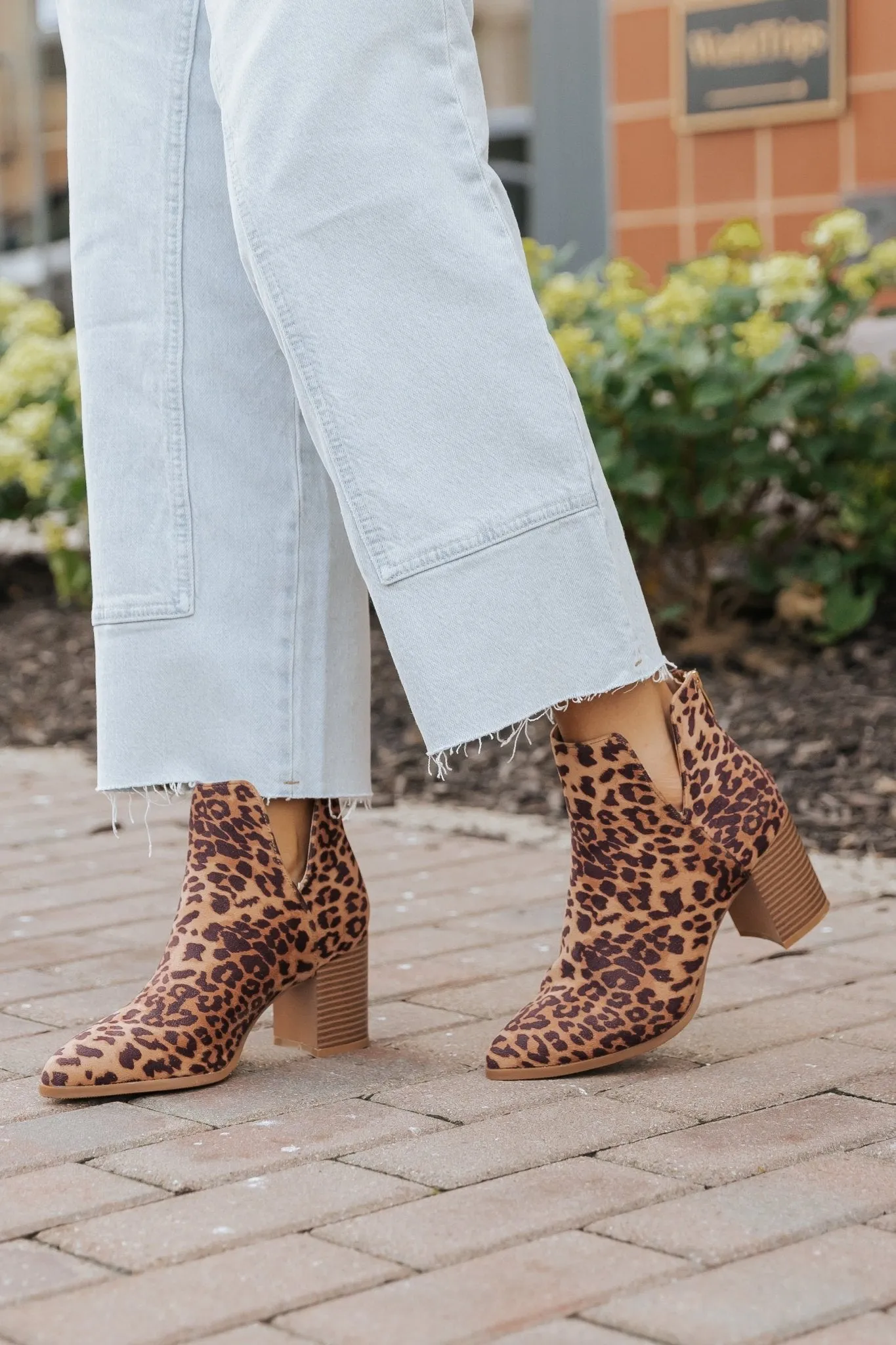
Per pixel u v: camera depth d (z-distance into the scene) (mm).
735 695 3439
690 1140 1452
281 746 1653
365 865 2623
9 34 8000
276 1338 1109
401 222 1493
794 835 1659
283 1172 1400
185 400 1628
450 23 1523
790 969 2021
